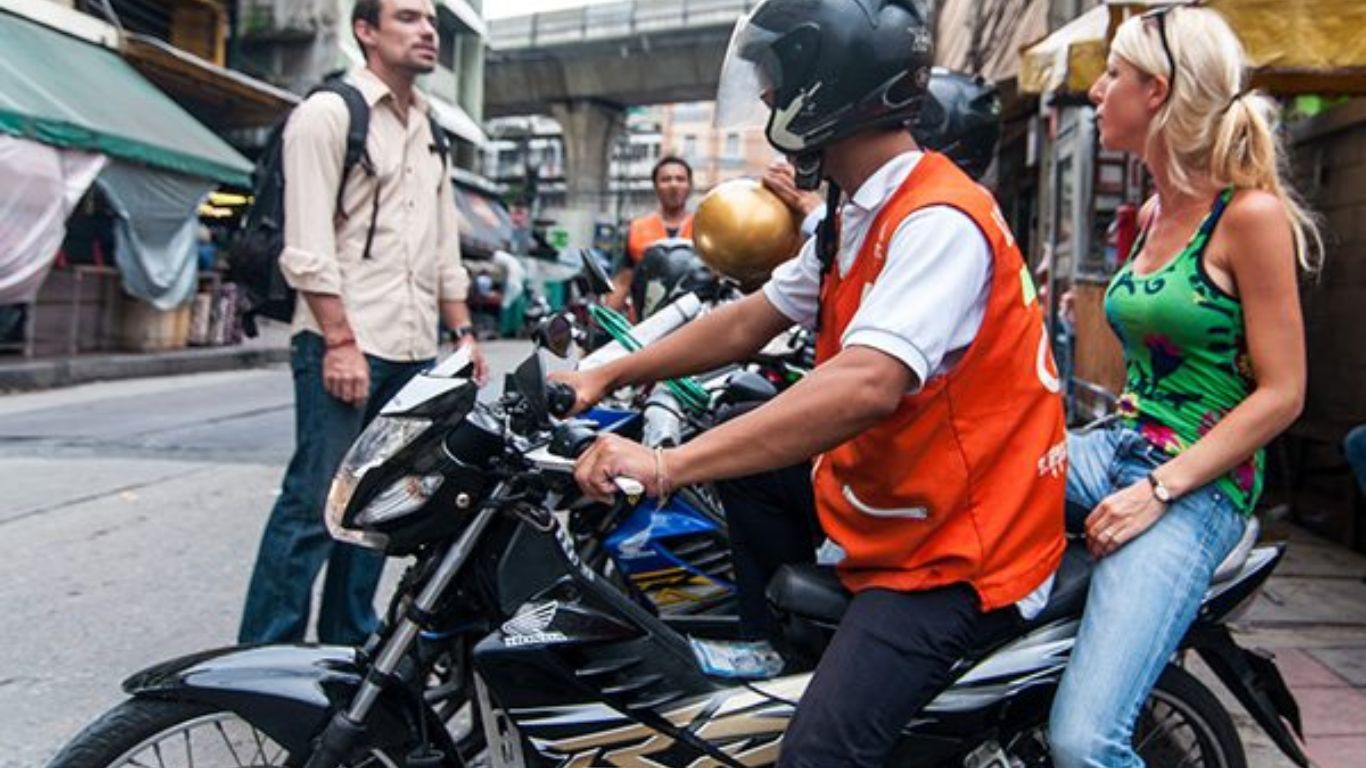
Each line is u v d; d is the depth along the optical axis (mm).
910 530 1917
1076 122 7043
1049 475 1978
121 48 14602
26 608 4281
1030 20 9133
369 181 3389
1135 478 2330
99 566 4879
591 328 3154
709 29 37594
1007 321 1876
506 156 58938
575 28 39188
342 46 21578
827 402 1717
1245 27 3949
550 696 1979
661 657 2047
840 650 1908
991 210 1861
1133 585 2082
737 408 2879
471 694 2131
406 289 3494
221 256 17109
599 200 43094
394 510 1894
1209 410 2277
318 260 3197
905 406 1867
